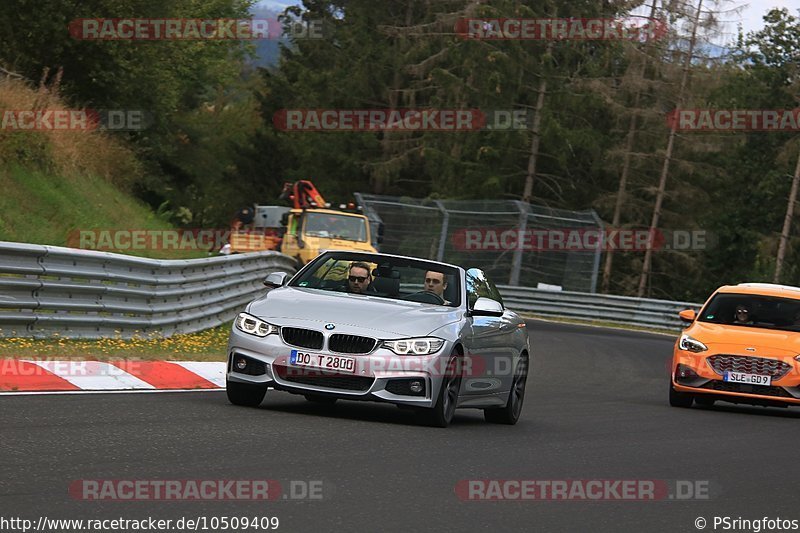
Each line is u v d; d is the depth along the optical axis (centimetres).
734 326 4447
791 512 2123
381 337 2856
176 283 4706
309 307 2966
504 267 11338
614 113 14962
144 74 8412
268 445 2348
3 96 6500
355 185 16612
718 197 17025
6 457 1969
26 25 7625
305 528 1648
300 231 8025
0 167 6256
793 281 15850
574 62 15350
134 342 4097
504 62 14575
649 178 15788
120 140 8894
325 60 17300
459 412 3731
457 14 15338
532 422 3453
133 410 2684
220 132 18300
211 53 12006
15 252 3644
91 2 7912
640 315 10169
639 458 2694
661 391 5131
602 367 6091
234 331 2959
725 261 17075
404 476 2150
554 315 10438
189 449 2211
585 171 15900
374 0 16875
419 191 16612
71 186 6944
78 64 8075
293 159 16675
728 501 2194
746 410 4522
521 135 14838
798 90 16850
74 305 3872
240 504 1767
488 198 15012
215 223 13562
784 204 16788
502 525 1798
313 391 2850
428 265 3256
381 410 3281
